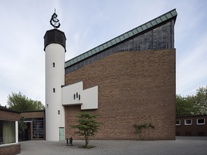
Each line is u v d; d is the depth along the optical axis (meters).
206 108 47.22
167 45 25.19
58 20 30.44
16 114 14.70
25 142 23.80
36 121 28.77
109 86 25.97
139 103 24.58
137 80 25.14
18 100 43.72
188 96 49.66
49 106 26.89
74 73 28.03
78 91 26.55
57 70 27.66
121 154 12.87
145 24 26.27
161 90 24.23
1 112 13.03
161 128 23.42
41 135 28.20
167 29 25.62
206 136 29.45
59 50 28.38
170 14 25.69
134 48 26.14
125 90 25.30
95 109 25.84
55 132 26.05
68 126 26.80
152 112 24.02
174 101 23.64
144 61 25.39
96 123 18.27
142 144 18.66
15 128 14.50
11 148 13.45
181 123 33.06
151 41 25.75
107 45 26.98
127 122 24.50
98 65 27.03
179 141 21.03
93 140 24.16
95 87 26.17
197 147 15.47
